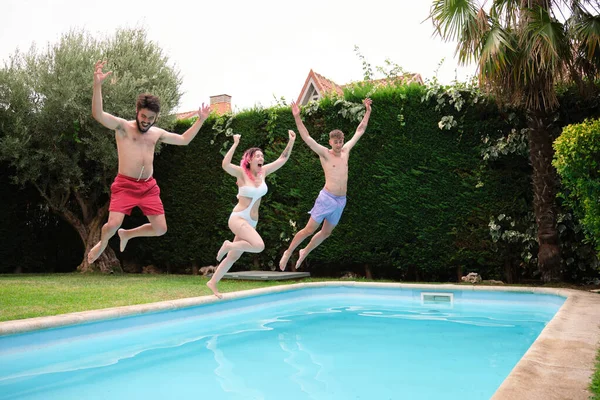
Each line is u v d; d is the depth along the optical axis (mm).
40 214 11594
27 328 3625
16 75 9797
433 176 8125
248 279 8227
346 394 2734
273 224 9352
